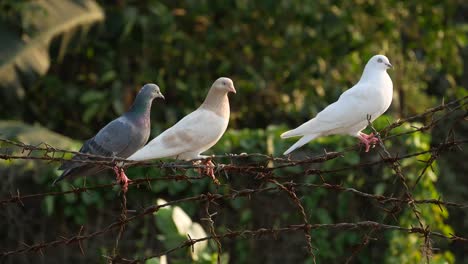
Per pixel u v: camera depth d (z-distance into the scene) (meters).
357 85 10.25
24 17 14.86
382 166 12.55
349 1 18.67
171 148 9.36
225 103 9.64
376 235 12.64
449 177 20.56
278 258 12.69
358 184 12.59
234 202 12.55
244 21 18.20
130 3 17.89
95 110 16.95
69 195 12.01
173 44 17.88
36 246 8.21
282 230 7.92
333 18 18.27
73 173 9.23
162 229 11.12
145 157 9.27
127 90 17.45
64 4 15.70
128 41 17.58
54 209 12.06
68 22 15.30
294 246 12.73
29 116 17.17
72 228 12.10
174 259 11.52
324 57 18.36
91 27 16.42
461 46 20.84
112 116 17.64
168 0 18.28
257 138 12.73
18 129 12.93
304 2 18.17
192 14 18.03
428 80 21.39
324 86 18.25
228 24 18.28
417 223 12.71
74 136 17.47
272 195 12.62
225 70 17.83
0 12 14.86
